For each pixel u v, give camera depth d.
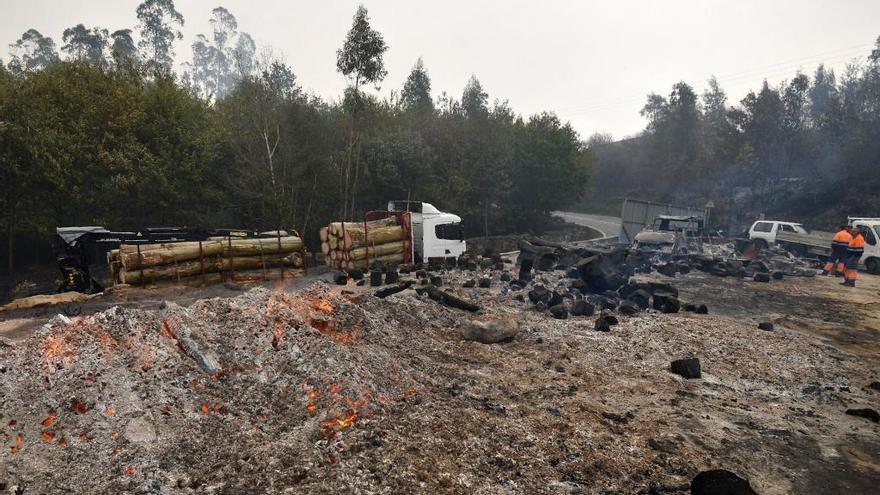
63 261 14.84
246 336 7.09
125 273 14.46
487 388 7.94
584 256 19.16
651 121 73.06
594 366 9.47
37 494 4.53
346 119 28.41
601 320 11.81
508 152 37.38
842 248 19.77
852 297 17.28
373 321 9.77
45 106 21.11
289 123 25.52
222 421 5.80
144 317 6.82
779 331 12.52
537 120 42.78
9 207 20.28
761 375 9.48
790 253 27.17
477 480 5.20
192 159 23.17
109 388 5.73
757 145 47.97
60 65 23.98
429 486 4.96
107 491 4.60
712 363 9.98
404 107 40.19
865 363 10.45
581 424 6.80
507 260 22.70
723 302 15.98
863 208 40.50
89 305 12.54
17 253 23.00
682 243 24.02
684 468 5.83
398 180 29.78
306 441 5.54
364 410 6.18
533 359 9.75
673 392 8.37
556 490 5.18
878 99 44.12
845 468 6.12
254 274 16.95
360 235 19.30
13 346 6.42
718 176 54.12
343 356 7.05
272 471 4.96
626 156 76.88
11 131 19.27
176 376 6.17
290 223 24.17
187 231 17.39
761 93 48.62
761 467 6.05
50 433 5.25
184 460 5.11
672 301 13.83
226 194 24.88
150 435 5.34
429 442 5.77
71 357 6.02
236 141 24.70
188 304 13.17
